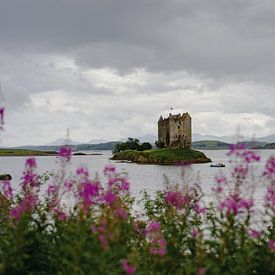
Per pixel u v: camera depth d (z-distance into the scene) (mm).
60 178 10852
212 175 84938
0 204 11039
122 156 194375
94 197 9234
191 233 9445
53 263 8844
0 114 10641
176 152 165000
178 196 10391
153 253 8797
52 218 10266
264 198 11086
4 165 150125
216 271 7902
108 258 7605
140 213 15422
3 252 8523
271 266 8547
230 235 8656
